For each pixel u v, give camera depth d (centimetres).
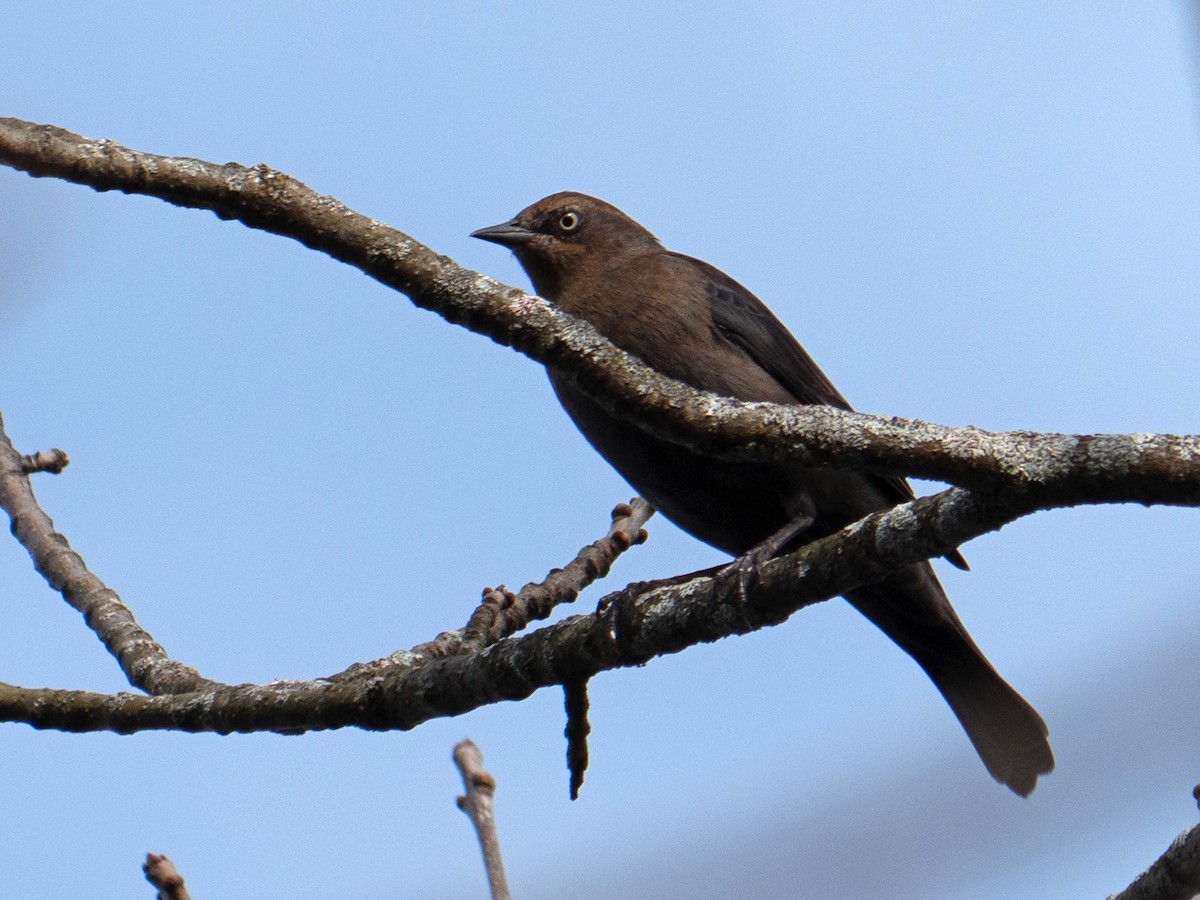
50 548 1121
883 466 780
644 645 919
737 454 811
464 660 947
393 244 825
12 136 753
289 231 818
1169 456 719
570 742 952
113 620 1073
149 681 1027
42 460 1177
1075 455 739
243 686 972
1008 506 765
